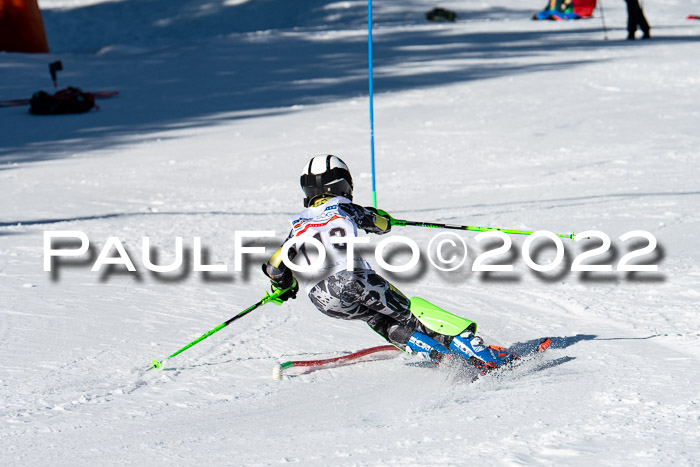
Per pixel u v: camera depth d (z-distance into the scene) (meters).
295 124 33.47
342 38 65.44
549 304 10.93
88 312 10.77
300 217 8.38
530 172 22.34
